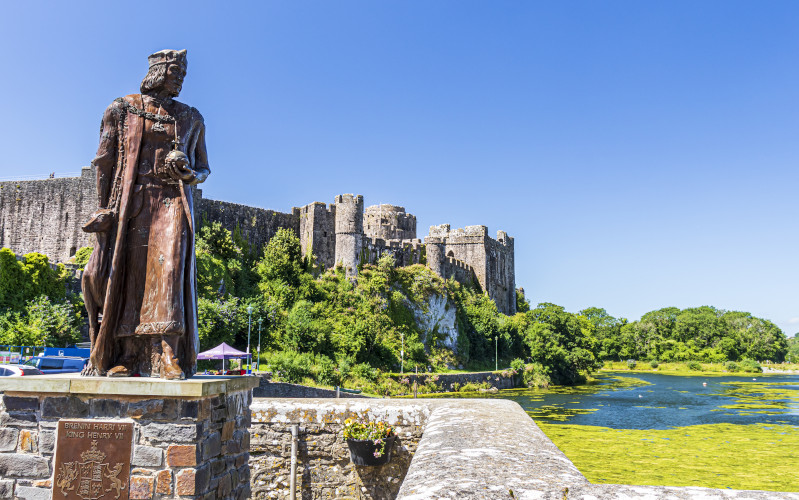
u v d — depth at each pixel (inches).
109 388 268.8
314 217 3715.6
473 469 177.3
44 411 274.2
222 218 3543.3
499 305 5305.1
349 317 3299.7
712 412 2409.0
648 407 2591.0
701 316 7490.2
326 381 2524.6
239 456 317.7
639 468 1328.7
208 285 2960.1
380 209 4940.9
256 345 2807.6
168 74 315.9
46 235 2965.1
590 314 7568.9
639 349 7106.3
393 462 419.8
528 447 221.0
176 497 263.4
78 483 267.6
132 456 267.4
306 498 422.3
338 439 426.6
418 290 3782.0
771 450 1550.2
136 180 306.2
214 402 288.8
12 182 3024.1
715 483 1187.9
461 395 3043.8
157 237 302.7
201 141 339.6
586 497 141.6
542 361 4094.5
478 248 4985.2
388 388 2807.6
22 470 271.3
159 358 289.4
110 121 309.7
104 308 293.4
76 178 2987.2
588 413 2354.8
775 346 7253.9
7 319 2020.2
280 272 3358.8
